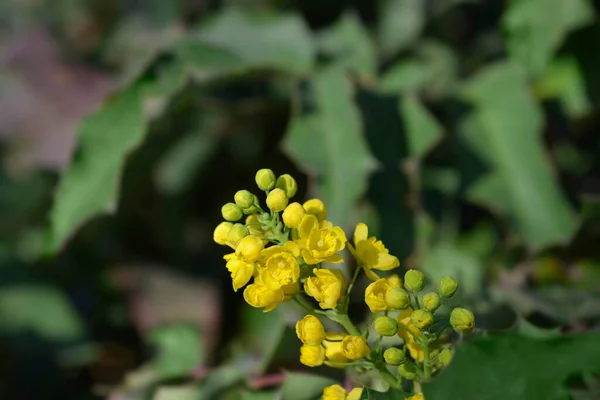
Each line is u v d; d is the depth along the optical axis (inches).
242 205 13.6
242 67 18.9
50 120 22.5
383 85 21.1
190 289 22.5
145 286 22.8
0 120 22.6
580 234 18.5
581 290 17.7
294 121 18.5
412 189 18.6
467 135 19.8
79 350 21.6
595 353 13.2
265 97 21.5
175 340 17.8
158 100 18.6
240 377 16.6
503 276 18.3
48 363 21.6
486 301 16.6
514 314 16.1
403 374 13.6
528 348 13.2
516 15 18.9
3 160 22.3
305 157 18.1
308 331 13.2
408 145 18.9
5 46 24.8
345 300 13.5
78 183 18.4
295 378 15.1
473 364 13.1
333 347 13.7
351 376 14.7
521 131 19.5
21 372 21.5
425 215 18.5
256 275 13.2
